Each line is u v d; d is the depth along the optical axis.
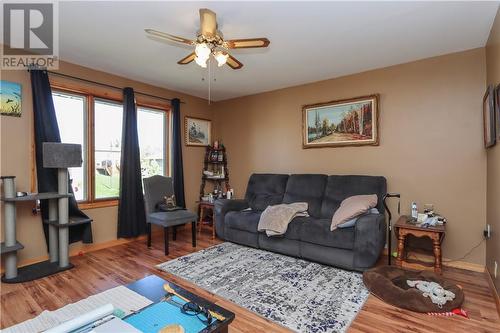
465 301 2.24
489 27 2.45
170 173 4.55
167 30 2.51
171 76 3.83
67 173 2.97
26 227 2.95
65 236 2.90
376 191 3.26
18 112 2.90
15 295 2.33
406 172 3.31
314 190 3.69
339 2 2.06
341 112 3.78
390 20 2.33
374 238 2.70
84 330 1.16
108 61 3.28
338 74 3.73
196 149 4.96
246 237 3.62
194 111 4.91
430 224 2.78
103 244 3.64
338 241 2.85
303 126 4.13
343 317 2.01
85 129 3.54
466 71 2.95
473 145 2.92
